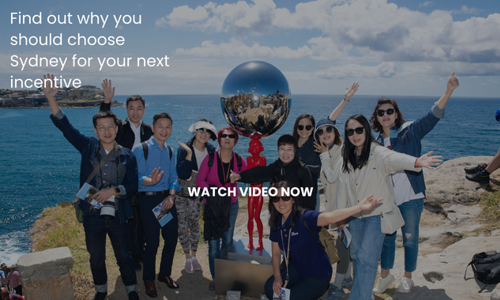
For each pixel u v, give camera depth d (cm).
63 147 4859
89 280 361
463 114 12062
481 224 433
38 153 4259
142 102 379
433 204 519
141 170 318
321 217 249
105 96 364
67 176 2855
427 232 449
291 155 289
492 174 562
